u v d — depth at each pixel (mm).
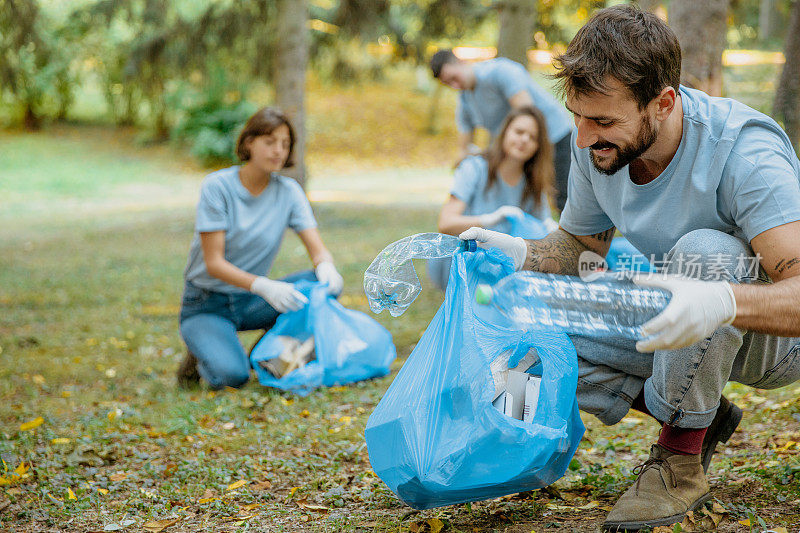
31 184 20203
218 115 22922
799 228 1916
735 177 2006
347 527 2342
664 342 1741
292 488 2812
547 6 13398
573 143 2373
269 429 3578
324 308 4395
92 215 15516
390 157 25312
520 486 2199
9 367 5016
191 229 13055
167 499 2729
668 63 1860
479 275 2287
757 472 2535
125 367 5051
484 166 5000
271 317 4695
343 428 3533
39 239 12383
